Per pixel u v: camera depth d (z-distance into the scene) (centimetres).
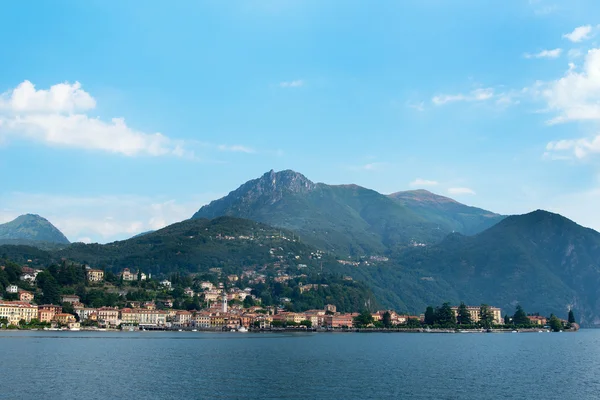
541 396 17875
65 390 17825
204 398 16925
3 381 19262
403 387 19238
